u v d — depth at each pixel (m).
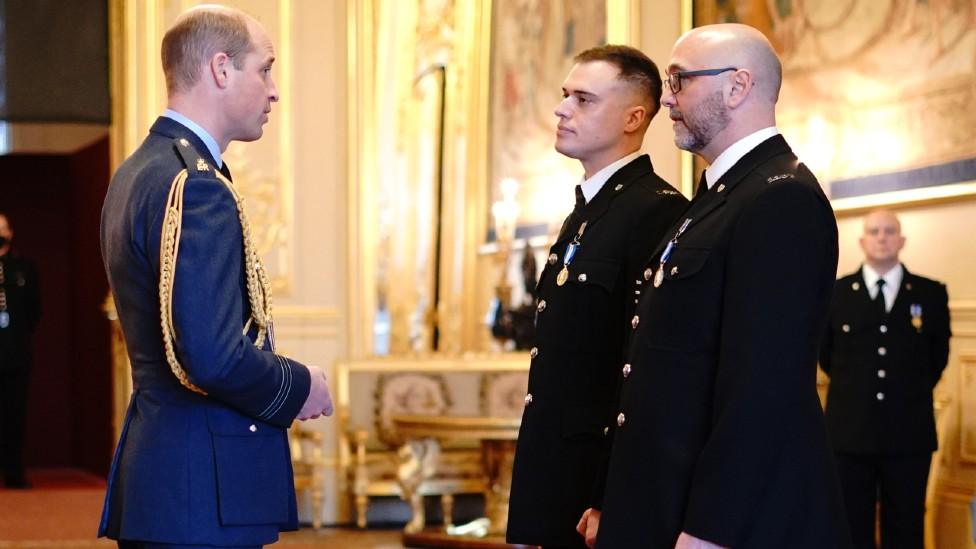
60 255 11.41
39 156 11.38
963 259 5.25
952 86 5.23
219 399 2.51
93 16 8.57
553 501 2.86
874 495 5.19
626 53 2.98
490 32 8.04
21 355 9.46
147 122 7.52
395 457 7.39
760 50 2.45
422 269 7.92
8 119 8.46
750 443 2.21
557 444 2.87
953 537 5.26
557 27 7.17
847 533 2.29
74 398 11.27
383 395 7.48
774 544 2.21
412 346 7.84
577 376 2.88
